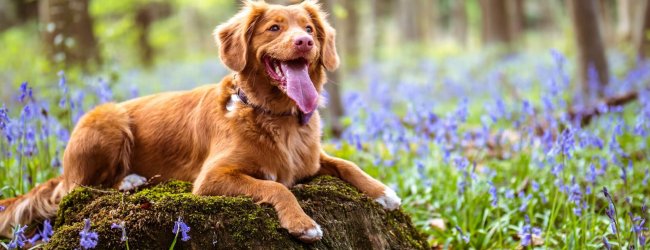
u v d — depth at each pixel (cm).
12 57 1251
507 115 611
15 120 496
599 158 519
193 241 324
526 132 616
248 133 380
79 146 406
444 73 1777
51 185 418
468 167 516
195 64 1781
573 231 415
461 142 583
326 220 356
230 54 394
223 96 402
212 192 361
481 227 468
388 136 574
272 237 329
